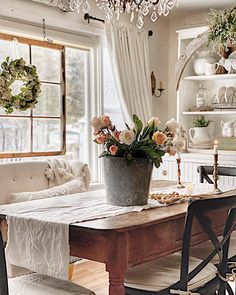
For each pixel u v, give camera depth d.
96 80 4.27
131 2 2.82
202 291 2.07
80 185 3.36
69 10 3.74
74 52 4.11
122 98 4.19
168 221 2.00
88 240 1.83
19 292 1.87
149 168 2.26
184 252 1.88
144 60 4.45
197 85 4.73
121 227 1.75
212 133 4.65
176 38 4.88
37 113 3.79
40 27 3.69
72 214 2.03
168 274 2.04
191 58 4.57
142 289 1.95
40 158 3.82
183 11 4.60
